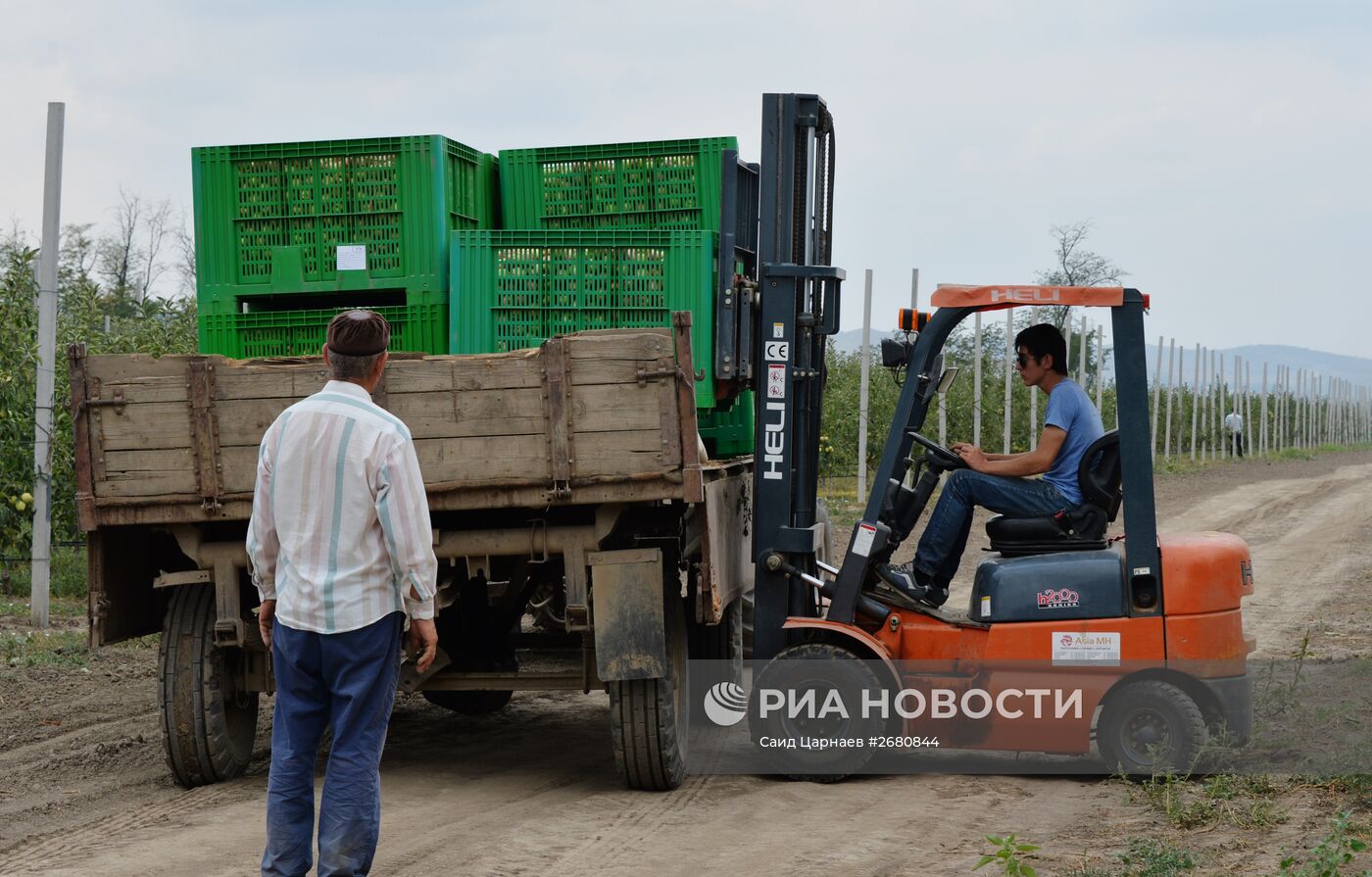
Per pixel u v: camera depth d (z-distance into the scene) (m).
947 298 6.75
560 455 5.82
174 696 6.32
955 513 6.83
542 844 5.48
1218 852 5.18
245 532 6.35
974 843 5.47
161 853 5.30
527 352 5.90
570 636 8.13
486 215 7.70
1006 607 6.52
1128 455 6.46
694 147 7.42
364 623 4.27
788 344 6.92
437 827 5.74
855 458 21.97
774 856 5.29
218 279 7.15
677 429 5.79
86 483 6.03
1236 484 29.55
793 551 6.90
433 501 5.89
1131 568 6.39
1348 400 66.25
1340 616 11.86
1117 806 6.03
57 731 7.75
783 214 7.07
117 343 14.52
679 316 5.78
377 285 7.00
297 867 4.36
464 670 6.87
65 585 13.32
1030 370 6.93
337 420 4.32
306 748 4.38
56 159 11.28
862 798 6.28
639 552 6.04
